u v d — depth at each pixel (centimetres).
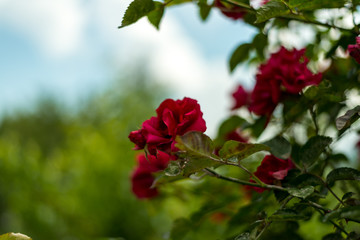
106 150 211
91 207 201
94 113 403
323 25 62
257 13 57
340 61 67
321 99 61
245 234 55
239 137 77
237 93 83
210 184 81
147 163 70
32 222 201
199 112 55
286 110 66
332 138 58
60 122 734
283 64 65
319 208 56
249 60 81
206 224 104
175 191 82
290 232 64
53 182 212
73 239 203
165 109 55
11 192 211
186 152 51
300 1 57
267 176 59
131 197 200
